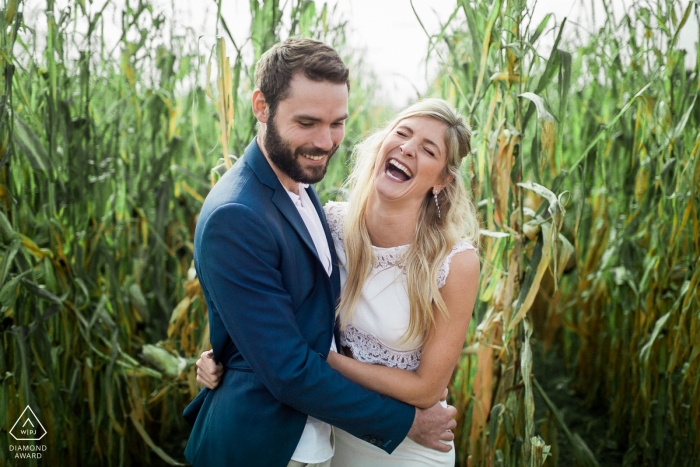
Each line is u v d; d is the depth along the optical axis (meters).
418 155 1.30
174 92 2.48
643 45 2.03
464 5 1.62
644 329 2.29
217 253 1.17
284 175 1.30
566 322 2.68
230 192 1.21
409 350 1.42
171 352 2.20
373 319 1.41
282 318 1.19
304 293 1.27
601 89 2.50
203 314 2.30
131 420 2.29
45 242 1.95
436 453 1.47
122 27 2.13
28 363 1.81
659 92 2.03
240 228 1.16
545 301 3.18
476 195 1.79
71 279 1.99
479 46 1.66
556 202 1.54
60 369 2.09
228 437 1.27
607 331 2.67
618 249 2.47
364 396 1.26
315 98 1.15
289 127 1.17
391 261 1.39
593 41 2.21
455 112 1.35
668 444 2.36
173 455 2.40
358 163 1.51
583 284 2.71
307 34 1.95
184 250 2.79
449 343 1.36
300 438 1.31
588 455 1.83
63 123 1.99
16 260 1.81
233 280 1.17
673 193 2.13
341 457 1.51
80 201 2.06
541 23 1.58
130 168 2.38
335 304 1.45
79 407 2.20
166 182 2.43
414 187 1.32
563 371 3.10
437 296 1.33
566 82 1.58
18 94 1.79
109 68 2.27
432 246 1.36
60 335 2.08
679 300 2.03
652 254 2.29
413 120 1.32
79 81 2.03
